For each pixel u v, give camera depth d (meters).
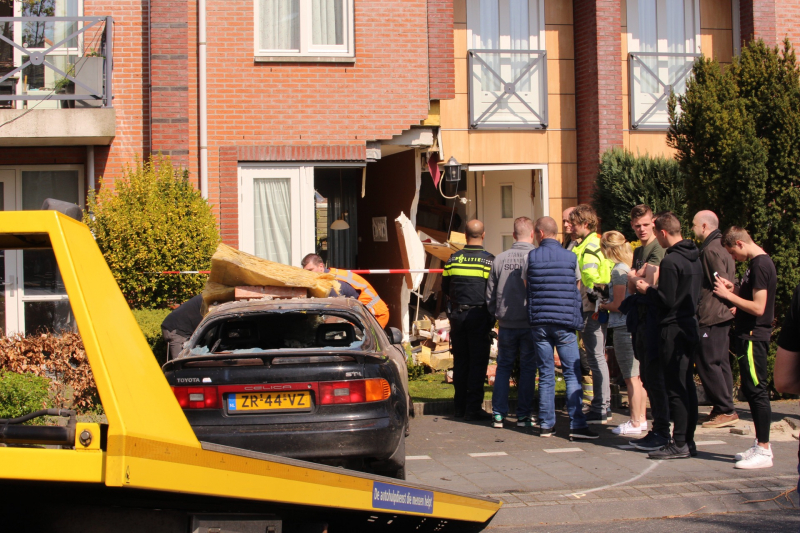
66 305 10.92
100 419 6.63
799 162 8.22
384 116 11.55
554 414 7.39
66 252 2.60
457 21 13.07
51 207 2.90
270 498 3.31
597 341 7.74
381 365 5.04
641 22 13.57
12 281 10.82
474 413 8.22
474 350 8.17
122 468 2.49
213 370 4.87
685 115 8.83
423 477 6.00
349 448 4.79
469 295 8.10
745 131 8.30
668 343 6.31
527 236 7.84
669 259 6.23
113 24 10.95
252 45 11.20
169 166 9.99
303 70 11.33
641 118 13.28
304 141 11.34
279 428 4.78
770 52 8.53
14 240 2.93
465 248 8.25
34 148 10.92
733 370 9.05
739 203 8.34
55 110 9.97
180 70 10.75
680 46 13.70
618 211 11.83
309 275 6.88
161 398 2.85
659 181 11.70
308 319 6.09
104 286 2.79
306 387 4.85
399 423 5.02
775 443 6.92
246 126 11.20
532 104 13.25
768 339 6.17
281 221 11.31
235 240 11.12
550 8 13.34
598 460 6.48
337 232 15.48
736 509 5.31
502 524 5.10
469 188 14.58
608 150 12.33
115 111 10.55
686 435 6.51
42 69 10.84
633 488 5.64
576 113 13.41
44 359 7.07
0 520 3.03
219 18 11.13
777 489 5.59
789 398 8.98
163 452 2.71
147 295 9.44
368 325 5.66
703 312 7.48
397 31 11.61
